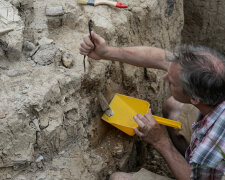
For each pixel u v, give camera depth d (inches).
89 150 73.9
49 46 71.3
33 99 61.5
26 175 63.7
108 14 81.0
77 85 69.6
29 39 74.0
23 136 61.3
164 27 101.2
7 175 62.1
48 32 77.2
